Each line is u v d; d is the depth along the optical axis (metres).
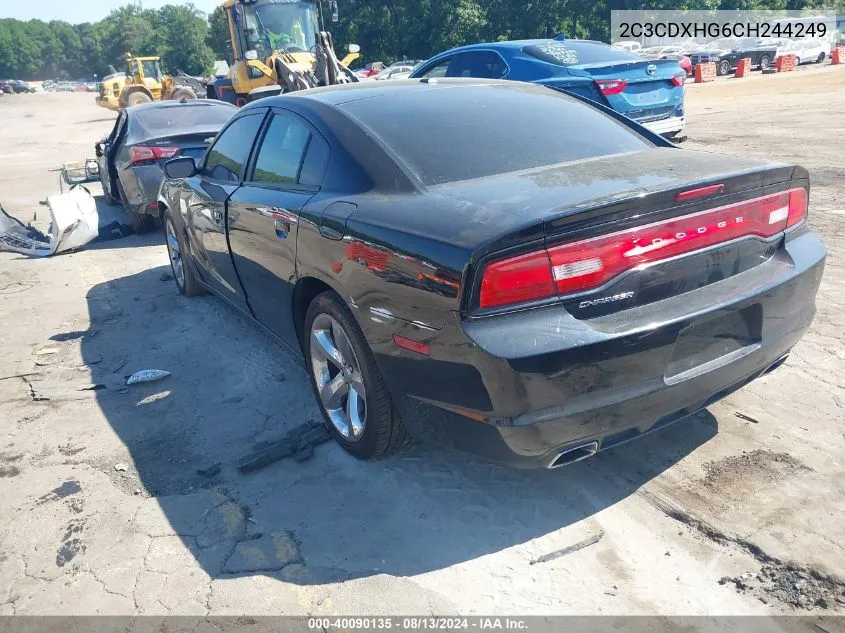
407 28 44.53
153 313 5.48
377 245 2.61
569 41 9.21
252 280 3.88
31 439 3.63
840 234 5.78
